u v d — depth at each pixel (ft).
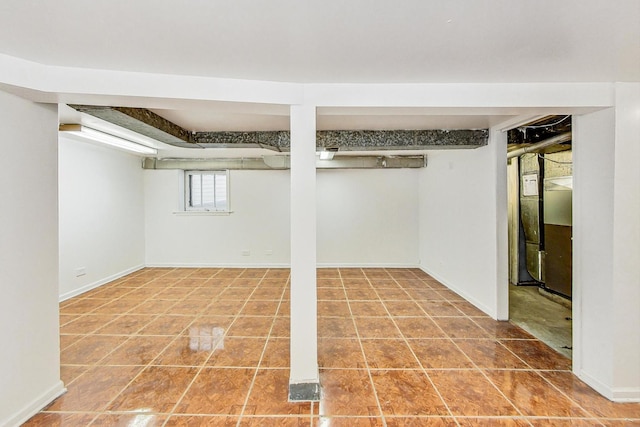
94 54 5.42
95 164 15.83
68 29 4.58
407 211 20.33
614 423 6.25
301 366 7.08
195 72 6.19
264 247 20.43
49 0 3.85
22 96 6.14
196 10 4.10
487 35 4.81
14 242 6.15
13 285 6.13
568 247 13.10
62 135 12.12
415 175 20.27
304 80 6.64
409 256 20.40
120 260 17.84
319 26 4.53
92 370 8.11
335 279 17.54
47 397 6.77
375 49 5.27
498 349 9.31
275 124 10.82
